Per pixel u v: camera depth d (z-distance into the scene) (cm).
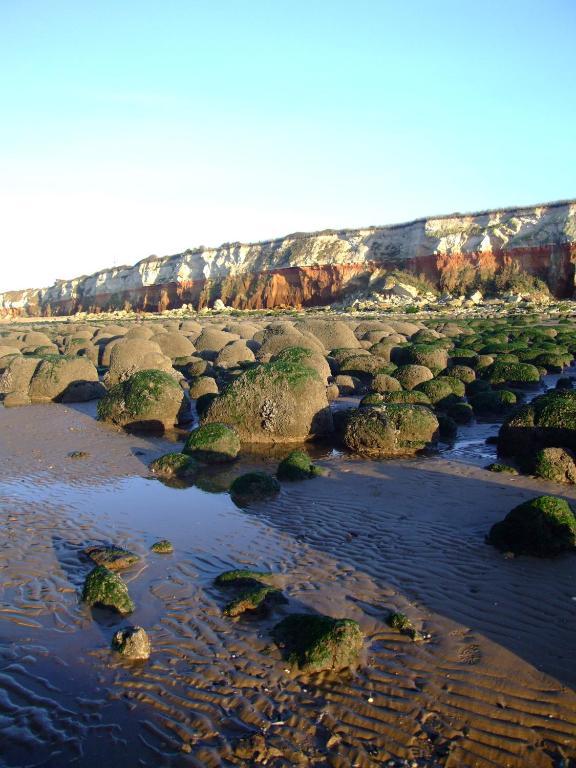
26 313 13938
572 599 805
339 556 954
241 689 655
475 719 603
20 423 1997
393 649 713
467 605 801
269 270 9275
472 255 7681
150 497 1255
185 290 10550
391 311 6412
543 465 1300
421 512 1127
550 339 3534
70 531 1080
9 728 609
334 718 611
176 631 762
